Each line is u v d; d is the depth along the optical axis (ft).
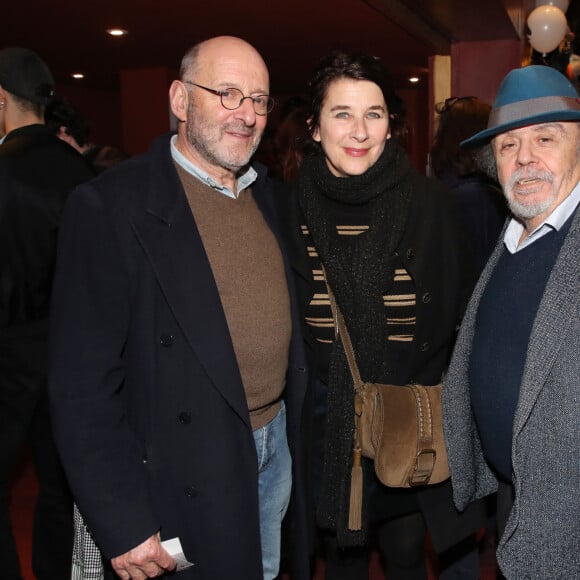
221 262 5.09
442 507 6.26
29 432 7.40
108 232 4.67
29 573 8.36
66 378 4.66
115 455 4.70
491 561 8.78
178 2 19.98
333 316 6.04
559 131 5.00
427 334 6.09
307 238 6.16
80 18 21.74
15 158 6.90
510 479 5.44
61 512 7.43
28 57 7.30
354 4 20.34
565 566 4.70
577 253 4.63
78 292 4.67
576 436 4.52
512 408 5.11
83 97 37.06
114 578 5.26
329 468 6.11
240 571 5.10
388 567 6.82
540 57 26.91
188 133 5.07
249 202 5.54
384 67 5.88
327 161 6.15
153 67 30.60
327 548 6.96
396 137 6.24
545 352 4.59
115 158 13.53
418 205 6.14
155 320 4.83
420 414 5.80
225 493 4.99
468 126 7.99
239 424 5.06
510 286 5.19
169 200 4.89
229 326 5.09
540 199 4.98
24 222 6.84
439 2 19.66
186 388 4.88
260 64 5.09
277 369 5.48
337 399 6.01
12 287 6.95
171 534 4.97
